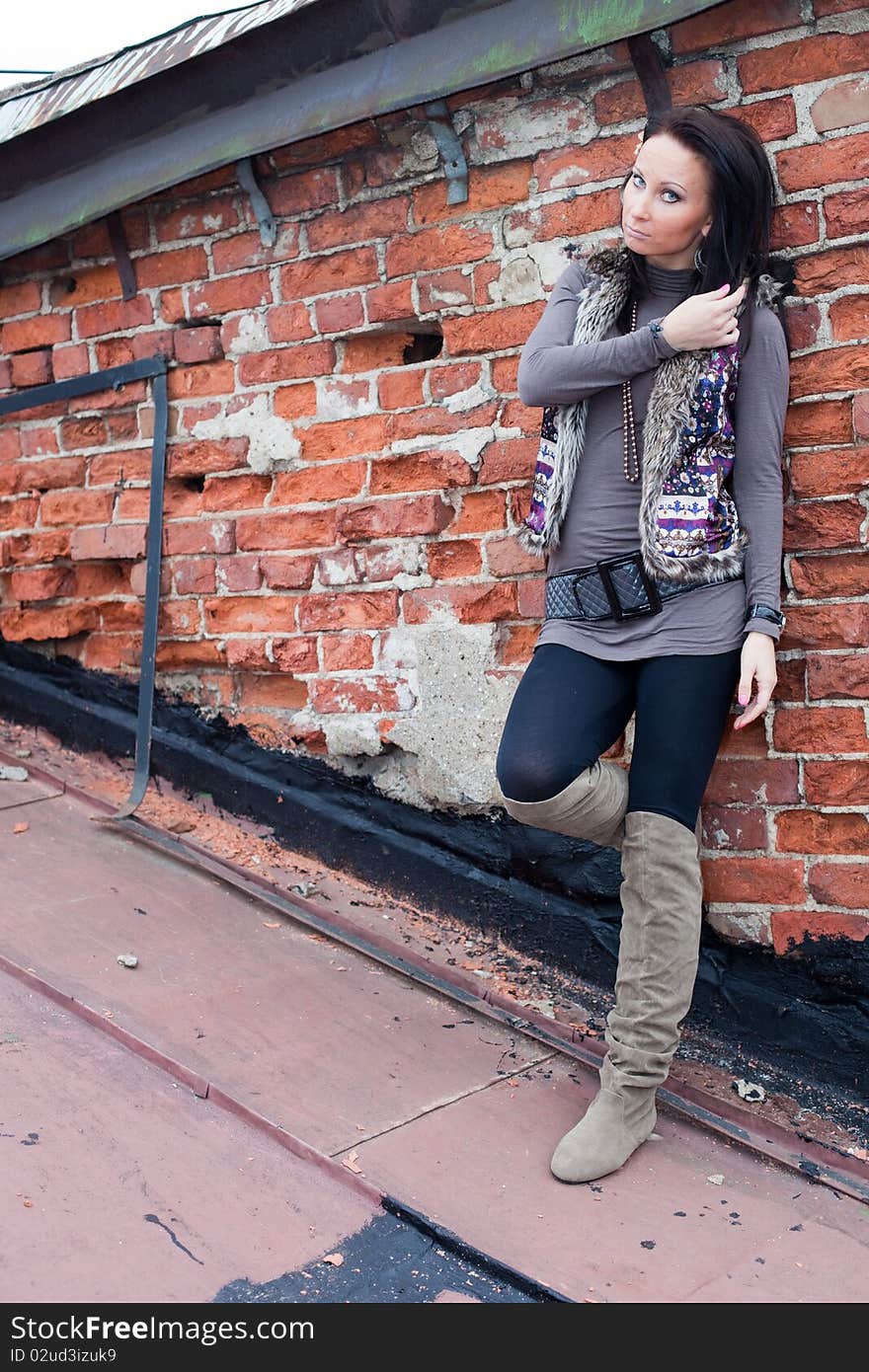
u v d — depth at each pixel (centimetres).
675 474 225
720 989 261
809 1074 250
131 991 257
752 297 228
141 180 312
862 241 235
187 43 305
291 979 272
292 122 282
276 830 332
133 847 325
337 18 269
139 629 360
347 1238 198
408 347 309
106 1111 220
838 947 250
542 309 275
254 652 329
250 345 322
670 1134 235
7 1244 185
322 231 304
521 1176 217
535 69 261
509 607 289
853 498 242
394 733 307
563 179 268
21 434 374
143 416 346
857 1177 224
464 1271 194
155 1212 197
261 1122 221
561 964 284
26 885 297
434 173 285
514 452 282
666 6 231
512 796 226
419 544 300
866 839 247
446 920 302
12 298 369
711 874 261
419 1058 249
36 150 329
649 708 228
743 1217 212
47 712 383
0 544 382
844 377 240
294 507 319
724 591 229
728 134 216
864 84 231
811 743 249
